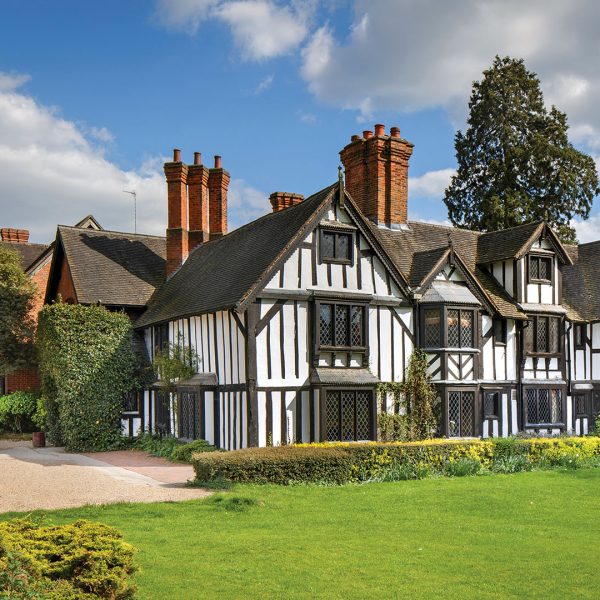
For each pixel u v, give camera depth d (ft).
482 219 120.88
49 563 18.67
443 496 40.86
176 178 85.71
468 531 32.27
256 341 56.44
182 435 67.41
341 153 79.05
